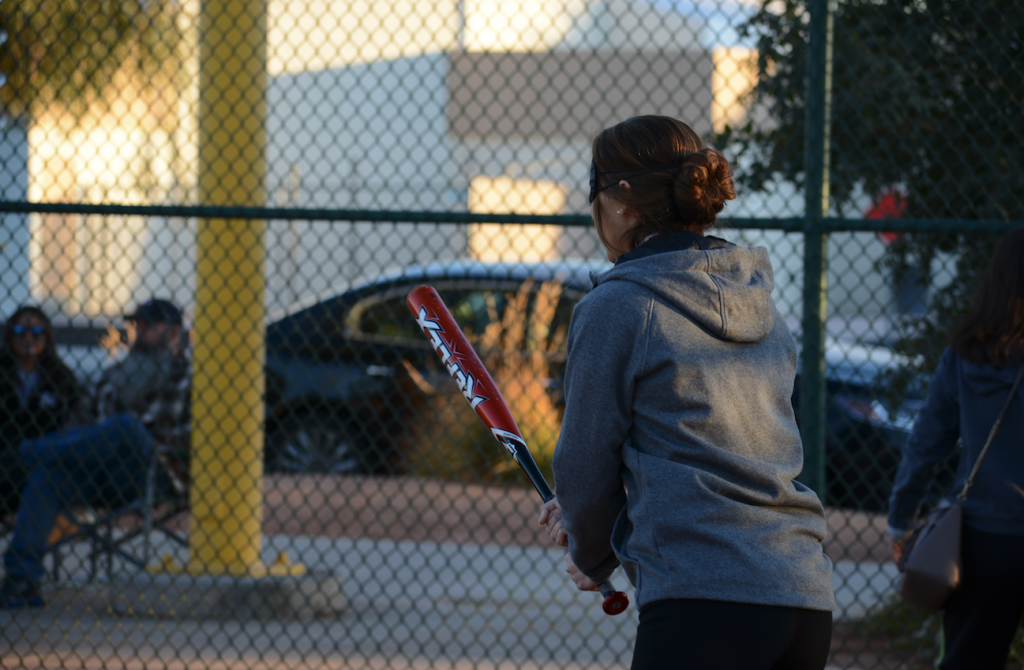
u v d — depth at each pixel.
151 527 15.03
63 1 13.22
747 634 4.98
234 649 11.84
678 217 5.58
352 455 22.05
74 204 10.79
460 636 12.92
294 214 10.67
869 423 17.94
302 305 22.34
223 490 13.53
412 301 6.52
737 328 5.33
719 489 5.15
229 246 13.42
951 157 12.95
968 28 12.62
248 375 13.50
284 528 18.92
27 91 13.20
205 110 13.45
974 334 8.07
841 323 33.19
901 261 13.73
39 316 14.41
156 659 11.59
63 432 13.85
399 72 31.91
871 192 13.50
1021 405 7.85
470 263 22.62
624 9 32.22
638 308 5.27
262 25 13.52
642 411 5.29
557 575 16.27
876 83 12.82
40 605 13.69
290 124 33.03
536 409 21.80
